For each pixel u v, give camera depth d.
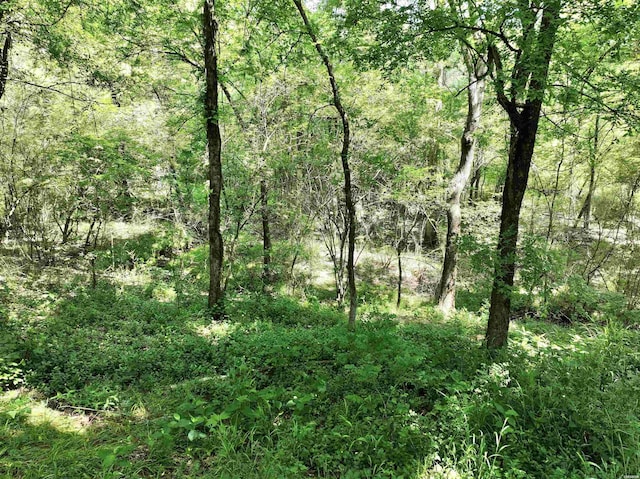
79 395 4.84
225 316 9.14
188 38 10.26
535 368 5.12
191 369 5.77
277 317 9.66
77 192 11.76
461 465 3.51
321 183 12.30
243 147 11.12
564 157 12.70
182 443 3.94
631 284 11.67
